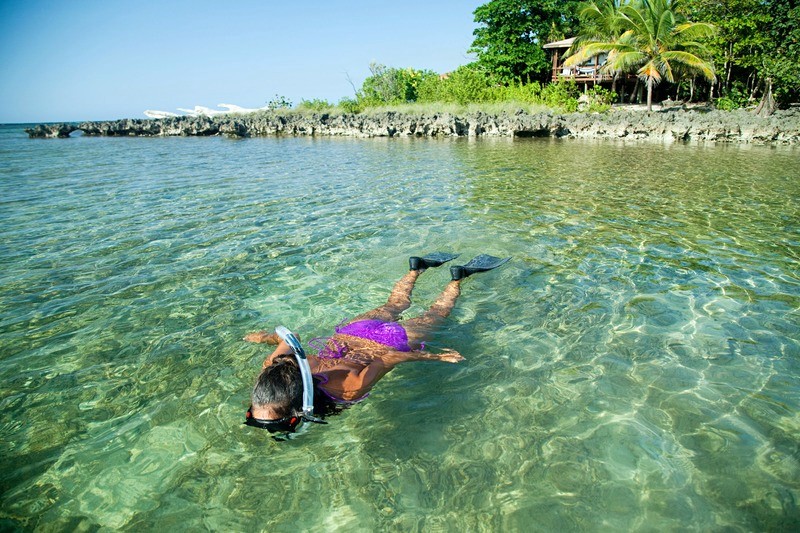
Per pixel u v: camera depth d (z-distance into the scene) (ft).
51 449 10.18
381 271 19.44
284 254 21.53
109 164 56.18
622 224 25.53
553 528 8.10
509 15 137.59
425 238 23.44
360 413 11.10
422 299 16.85
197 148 78.54
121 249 22.61
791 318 15.11
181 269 19.98
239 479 9.32
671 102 114.21
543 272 19.03
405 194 34.27
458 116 92.79
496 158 54.65
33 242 23.84
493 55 140.56
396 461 9.68
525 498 8.72
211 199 33.76
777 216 26.76
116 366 13.12
